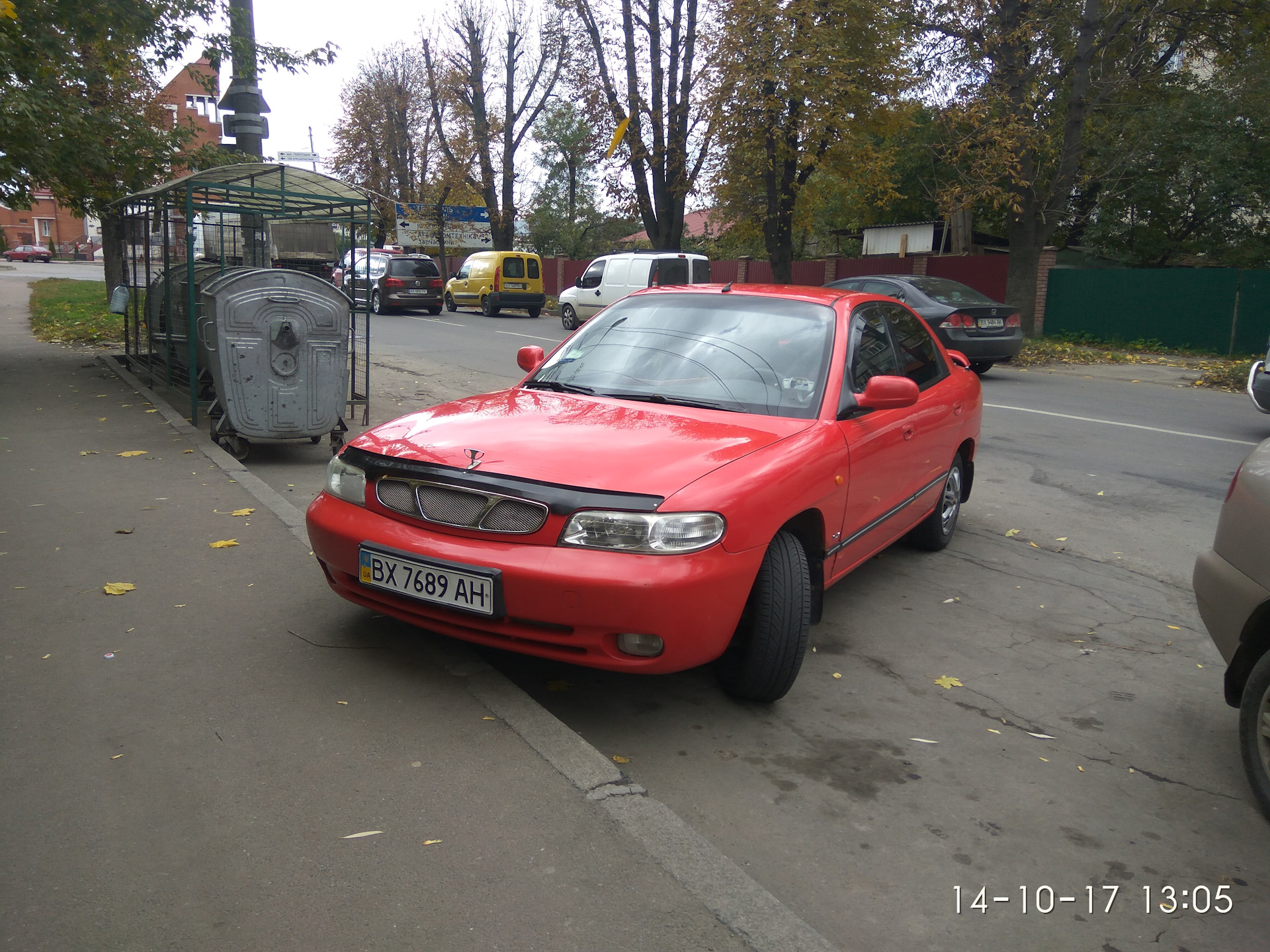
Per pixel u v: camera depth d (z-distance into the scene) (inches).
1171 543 244.7
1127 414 447.5
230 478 251.8
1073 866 108.6
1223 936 97.9
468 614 129.0
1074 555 233.9
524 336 820.0
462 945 86.5
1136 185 942.4
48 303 870.4
